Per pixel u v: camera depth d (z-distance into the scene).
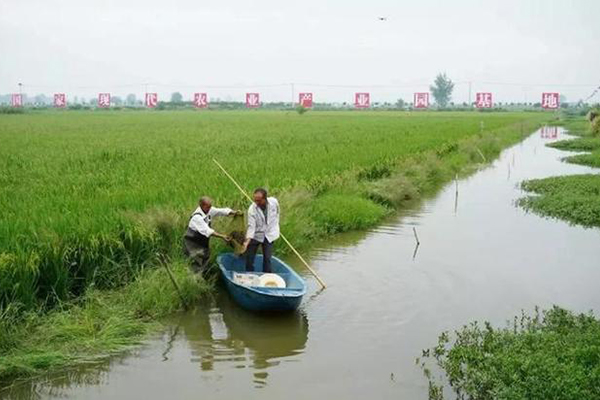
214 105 145.88
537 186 22.69
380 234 15.48
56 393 7.27
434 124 53.84
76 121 61.00
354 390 7.28
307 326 9.35
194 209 12.47
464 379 7.32
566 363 6.88
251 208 10.81
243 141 31.73
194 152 25.09
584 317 8.75
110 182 16.09
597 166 30.88
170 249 11.34
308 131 41.47
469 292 10.86
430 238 15.01
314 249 13.93
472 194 22.06
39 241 9.62
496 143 40.78
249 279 10.39
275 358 8.22
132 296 9.69
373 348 8.49
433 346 8.53
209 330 9.23
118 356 8.25
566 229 15.98
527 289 10.99
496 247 14.08
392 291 10.95
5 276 8.71
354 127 47.44
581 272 12.04
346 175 19.09
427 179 23.67
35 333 8.46
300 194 15.30
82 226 10.30
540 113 128.62
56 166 20.16
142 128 46.47
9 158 22.66
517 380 6.61
